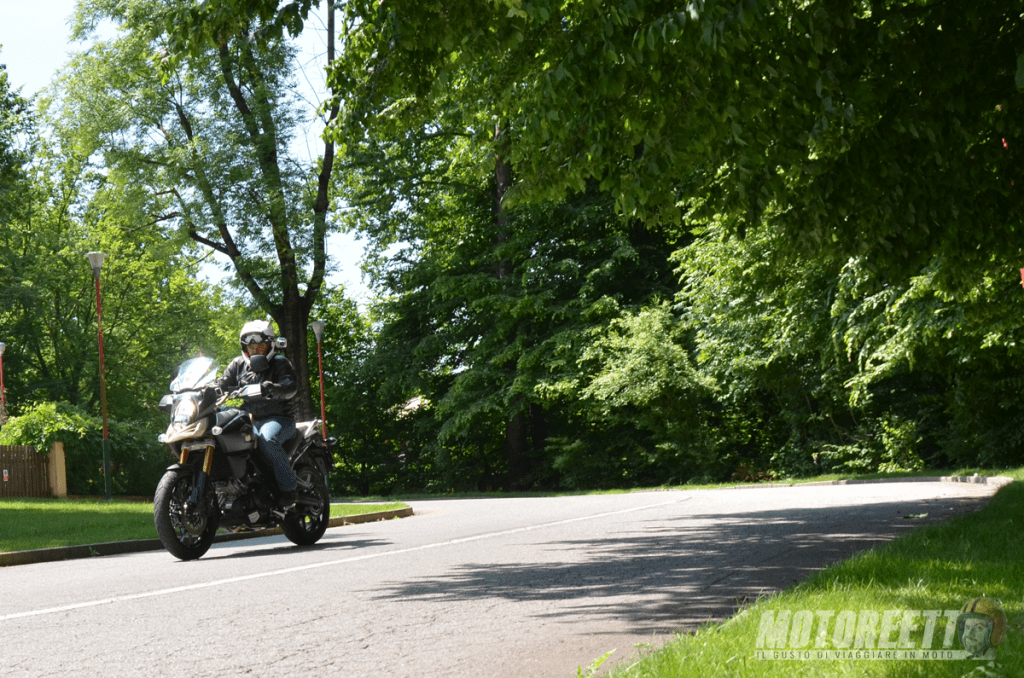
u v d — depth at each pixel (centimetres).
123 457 3453
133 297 4634
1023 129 872
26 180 3212
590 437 3522
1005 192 927
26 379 4509
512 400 3519
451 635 527
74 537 1240
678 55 705
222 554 1077
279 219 3120
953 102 839
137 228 3425
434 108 944
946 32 802
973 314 1484
